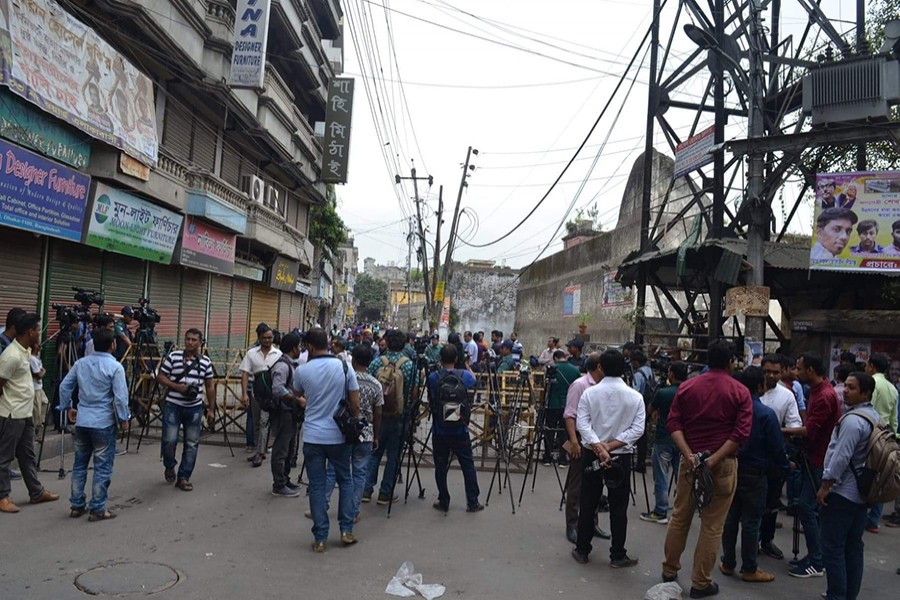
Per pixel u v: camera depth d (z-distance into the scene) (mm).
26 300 9148
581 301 23938
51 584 4262
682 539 4871
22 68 7793
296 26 17688
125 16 10094
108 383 5676
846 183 8961
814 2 9742
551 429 8555
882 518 7301
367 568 4926
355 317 79438
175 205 12641
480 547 5590
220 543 5273
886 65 8555
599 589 4793
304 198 24344
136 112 10711
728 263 9594
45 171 8617
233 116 15055
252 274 18953
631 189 21688
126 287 11914
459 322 40156
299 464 8477
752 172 9398
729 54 10695
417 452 9727
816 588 5027
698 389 4836
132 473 7371
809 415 5512
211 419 9781
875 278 10859
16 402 5754
